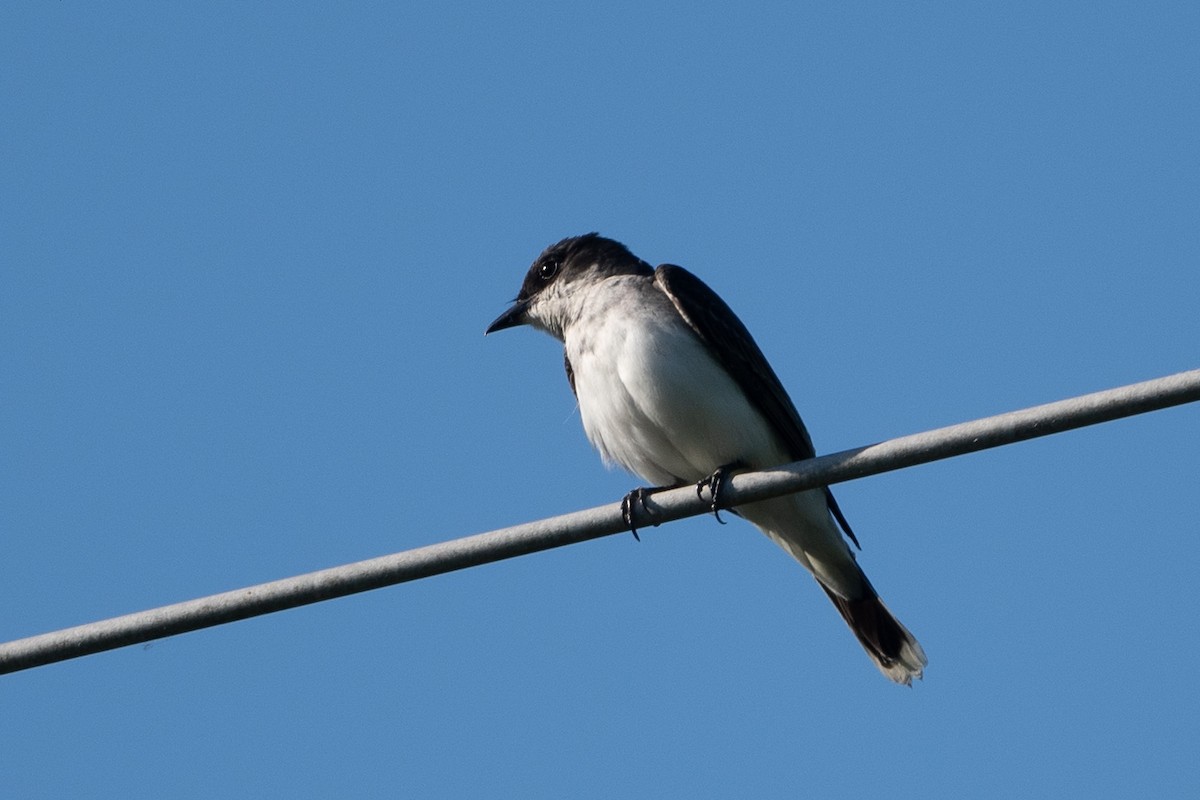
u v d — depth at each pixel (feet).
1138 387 26.23
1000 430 27.30
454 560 29.14
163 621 29.19
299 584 29.04
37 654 29.43
